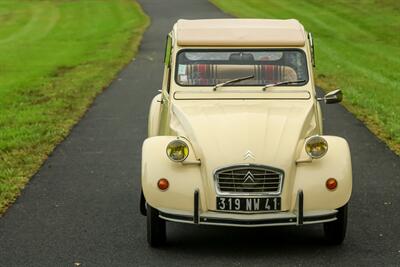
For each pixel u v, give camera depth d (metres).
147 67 26.94
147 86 22.33
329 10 50.59
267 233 9.30
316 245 8.84
